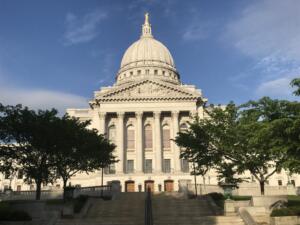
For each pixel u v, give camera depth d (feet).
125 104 280.92
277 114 110.63
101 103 280.31
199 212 123.54
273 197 114.83
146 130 284.41
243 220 94.99
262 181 130.82
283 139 88.69
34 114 141.79
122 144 272.72
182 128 282.15
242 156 133.90
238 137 130.11
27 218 95.09
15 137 137.39
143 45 407.85
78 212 122.52
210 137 140.77
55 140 140.46
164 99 280.51
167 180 262.26
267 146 103.81
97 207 134.51
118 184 176.96
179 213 121.80
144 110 279.28
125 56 416.67
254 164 130.11
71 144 147.84
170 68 397.19
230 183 149.07
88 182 266.77
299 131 84.17
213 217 100.12
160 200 144.05
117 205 136.87
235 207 110.42
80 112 297.74
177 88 281.33
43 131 137.18
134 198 157.48
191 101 280.31
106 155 173.17
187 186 179.63
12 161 141.38
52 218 95.55
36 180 142.82
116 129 281.95
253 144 113.29
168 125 285.23
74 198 151.23
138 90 282.15
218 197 142.92
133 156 276.82
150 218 58.39
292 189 199.52
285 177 295.28
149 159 276.41
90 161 169.27
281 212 95.20
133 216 118.11
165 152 277.64
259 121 113.70
